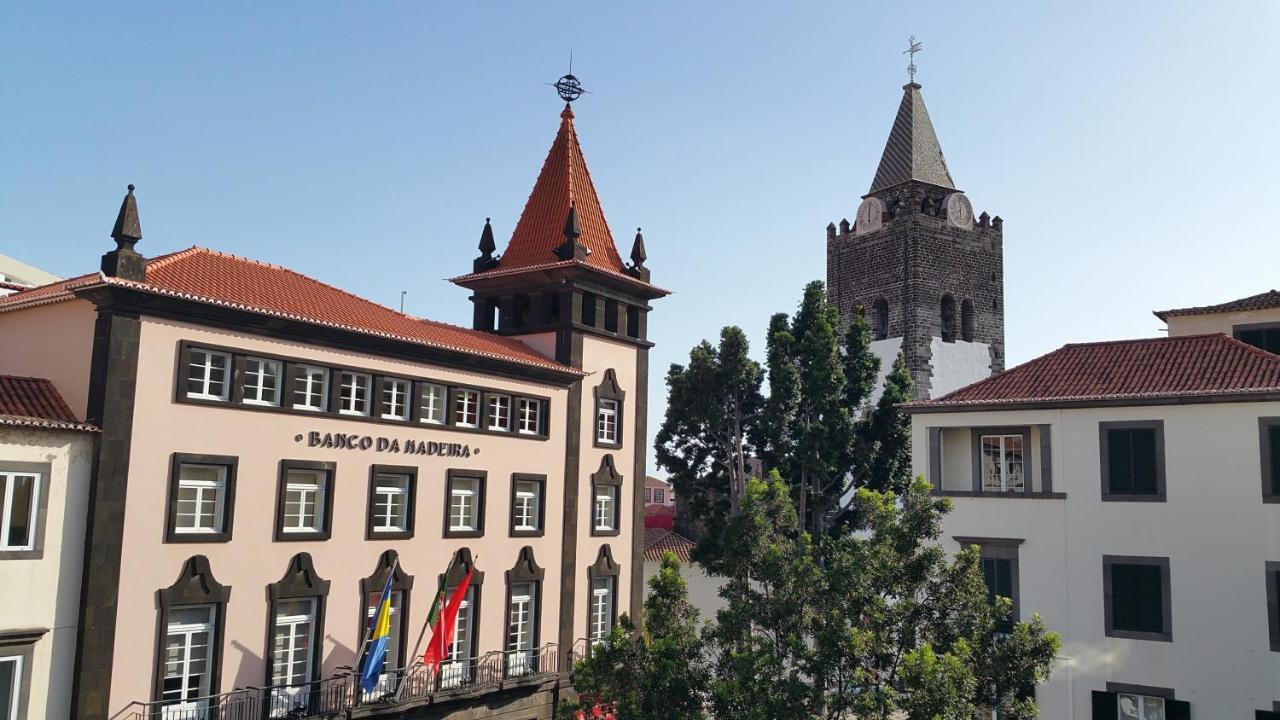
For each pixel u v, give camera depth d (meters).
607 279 43.16
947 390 68.06
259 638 29.53
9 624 24.14
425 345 34.19
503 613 37.38
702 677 21.83
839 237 75.00
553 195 46.03
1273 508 30.97
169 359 27.72
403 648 33.62
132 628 26.42
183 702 26.77
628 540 43.91
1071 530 34.16
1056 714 33.47
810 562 23.42
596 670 22.59
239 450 29.27
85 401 26.48
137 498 26.72
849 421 48.09
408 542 34.00
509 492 38.09
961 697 20.50
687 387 50.59
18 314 28.91
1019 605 34.62
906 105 72.88
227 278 31.53
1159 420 33.19
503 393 38.16
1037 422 35.41
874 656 22.14
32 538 24.75
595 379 42.84
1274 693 30.25
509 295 43.94
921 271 68.25
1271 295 41.50
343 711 30.34
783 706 20.31
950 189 70.94
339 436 32.06
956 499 36.34
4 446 24.28
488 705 35.62
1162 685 31.92
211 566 28.36
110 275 26.56
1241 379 32.69
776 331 50.25
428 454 34.91
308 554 30.88
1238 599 31.12
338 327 31.48
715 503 50.81
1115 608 33.09
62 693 25.08
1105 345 38.41
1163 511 32.69
